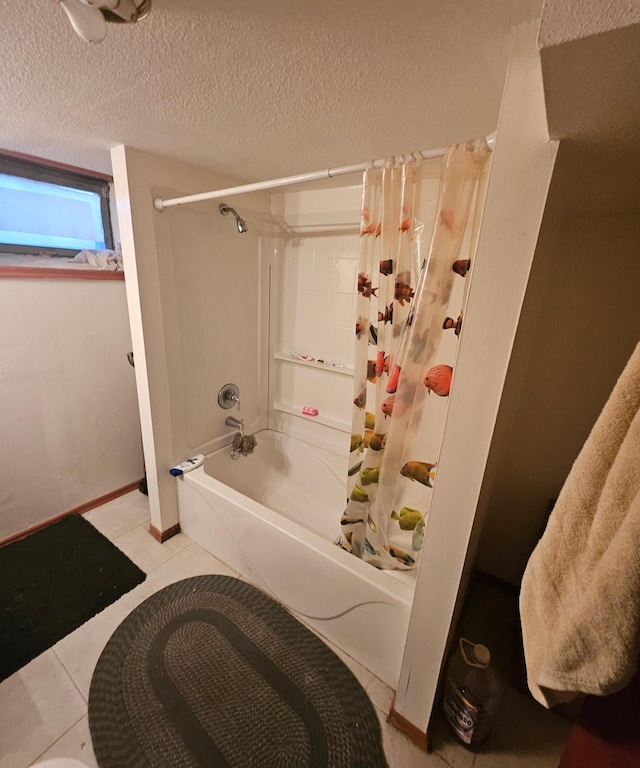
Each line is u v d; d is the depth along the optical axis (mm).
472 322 722
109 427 2092
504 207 649
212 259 1773
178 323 1685
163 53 752
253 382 2219
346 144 1263
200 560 1745
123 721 1112
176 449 1819
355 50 734
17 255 1731
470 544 886
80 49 742
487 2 579
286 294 2160
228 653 1320
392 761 1045
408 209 1141
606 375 1281
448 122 1061
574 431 1373
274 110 1013
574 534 498
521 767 1043
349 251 1864
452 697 1065
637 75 405
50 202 1797
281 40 708
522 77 608
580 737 590
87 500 2086
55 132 1204
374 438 1384
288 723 1122
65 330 1801
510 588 1634
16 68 812
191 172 1570
